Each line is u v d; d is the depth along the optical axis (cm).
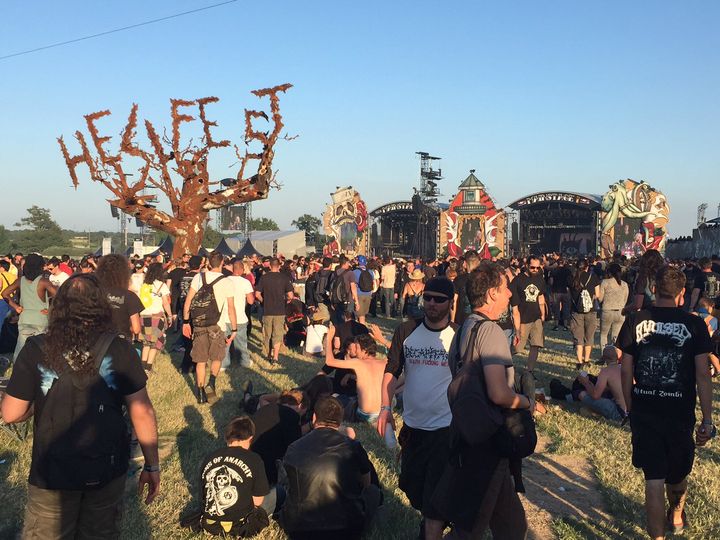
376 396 779
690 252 5209
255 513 477
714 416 825
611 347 831
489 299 368
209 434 735
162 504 534
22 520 502
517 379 617
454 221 5825
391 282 2041
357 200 6228
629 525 503
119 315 688
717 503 538
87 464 295
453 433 354
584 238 6681
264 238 5388
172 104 2145
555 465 648
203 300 884
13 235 11981
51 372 299
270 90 2159
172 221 2197
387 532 485
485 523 348
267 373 1097
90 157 2078
